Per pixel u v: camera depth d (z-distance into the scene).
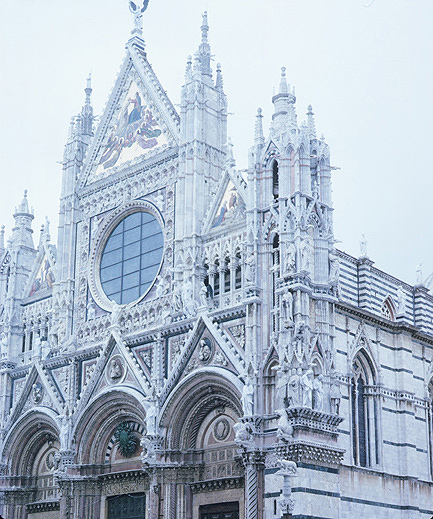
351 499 52.41
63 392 66.19
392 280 65.12
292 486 48.44
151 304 62.31
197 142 63.16
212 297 59.28
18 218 77.69
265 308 54.00
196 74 64.94
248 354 53.34
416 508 56.78
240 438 50.84
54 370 67.81
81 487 61.66
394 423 58.25
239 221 58.75
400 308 63.19
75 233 71.12
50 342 69.06
